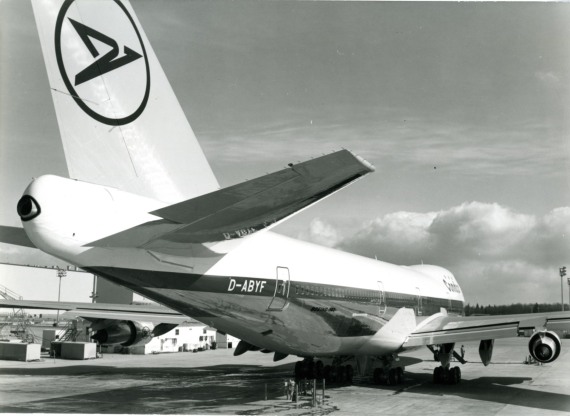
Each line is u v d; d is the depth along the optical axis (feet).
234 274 40.01
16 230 30.68
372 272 61.26
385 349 62.69
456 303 90.27
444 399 52.01
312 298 48.11
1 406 45.55
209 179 39.73
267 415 41.93
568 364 95.66
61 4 31.99
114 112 34.19
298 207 25.45
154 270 34.37
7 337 139.54
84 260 30.68
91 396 51.62
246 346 64.34
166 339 119.55
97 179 32.99
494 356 117.29
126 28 34.99
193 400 49.52
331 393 55.93
